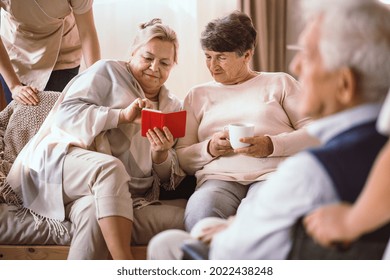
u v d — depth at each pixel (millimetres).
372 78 1177
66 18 3439
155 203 2533
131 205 2309
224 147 2465
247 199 2312
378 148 1159
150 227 2387
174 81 4570
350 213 1124
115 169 2314
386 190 1070
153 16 4426
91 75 2574
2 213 2443
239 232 1273
